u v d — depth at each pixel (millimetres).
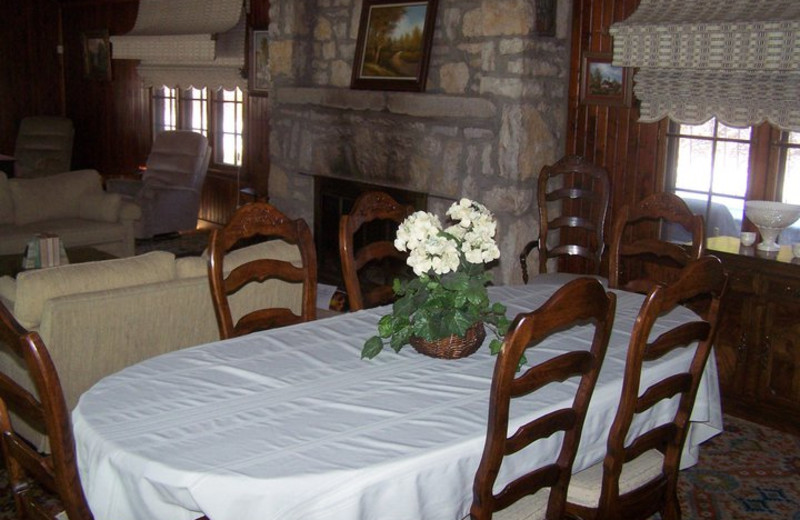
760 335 3590
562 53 4508
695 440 2578
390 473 1646
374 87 5172
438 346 2236
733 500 3012
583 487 2137
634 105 4277
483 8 4414
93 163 9500
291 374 2121
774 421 3611
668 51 3826
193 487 1579
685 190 4164
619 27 3982
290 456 1673
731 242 3832
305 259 2773
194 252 7004
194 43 7309
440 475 1726
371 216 2988
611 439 2020
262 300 3350
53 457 1634
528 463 1912
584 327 2600
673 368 2354
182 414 1861
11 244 5316
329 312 3980
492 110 4414
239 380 2070
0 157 8406
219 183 7785
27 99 9625
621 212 3334
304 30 5762
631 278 4422
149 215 6953
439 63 4852
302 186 5902
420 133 4871
